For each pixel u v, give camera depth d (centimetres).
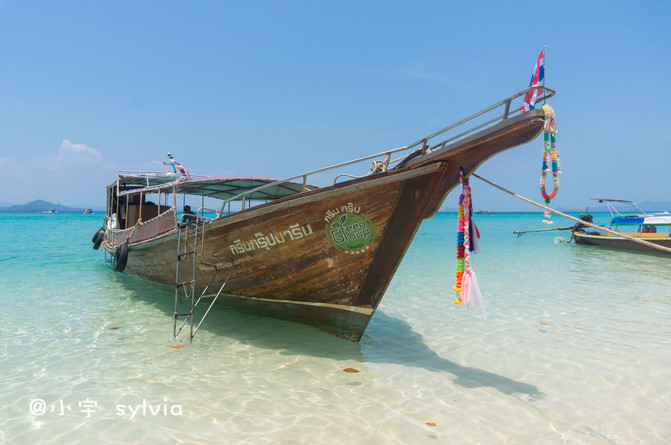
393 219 531
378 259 558
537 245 2338
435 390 461
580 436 371
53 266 1398
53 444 346
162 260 807
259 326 691
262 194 1017
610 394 457
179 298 912
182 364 528
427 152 520
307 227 568
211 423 382
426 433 370
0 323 706
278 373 503
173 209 759
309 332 661
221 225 621
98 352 570
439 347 605
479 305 470
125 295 943
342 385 470
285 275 619
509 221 7406
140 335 646
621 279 1173
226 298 719
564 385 479
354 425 381
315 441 353
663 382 489
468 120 472
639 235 1906
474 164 464
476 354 578
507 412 413
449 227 4997
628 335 662
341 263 577
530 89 404
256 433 365
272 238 594
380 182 512
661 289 1027
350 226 550
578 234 2292
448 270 1332
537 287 1050
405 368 525
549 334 667
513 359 559
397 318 758
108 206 1440
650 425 393
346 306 600
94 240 1451
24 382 471
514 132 418
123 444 347
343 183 535
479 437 365
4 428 371
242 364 530
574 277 1204
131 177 1091
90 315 765
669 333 672
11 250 1908
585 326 710
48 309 808
